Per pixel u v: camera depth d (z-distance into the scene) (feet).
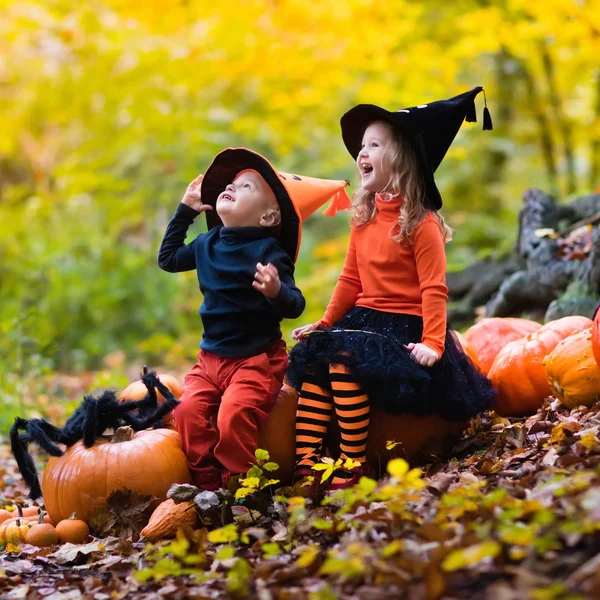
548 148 59.06
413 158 19.98
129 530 18.33
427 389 19.20
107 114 65.00
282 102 57.41
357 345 18.94
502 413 22.68
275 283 18.38
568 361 20.22
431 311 19.25
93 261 61.87
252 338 19.56
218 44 55.31
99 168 67.82
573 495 13.25
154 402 20.04
